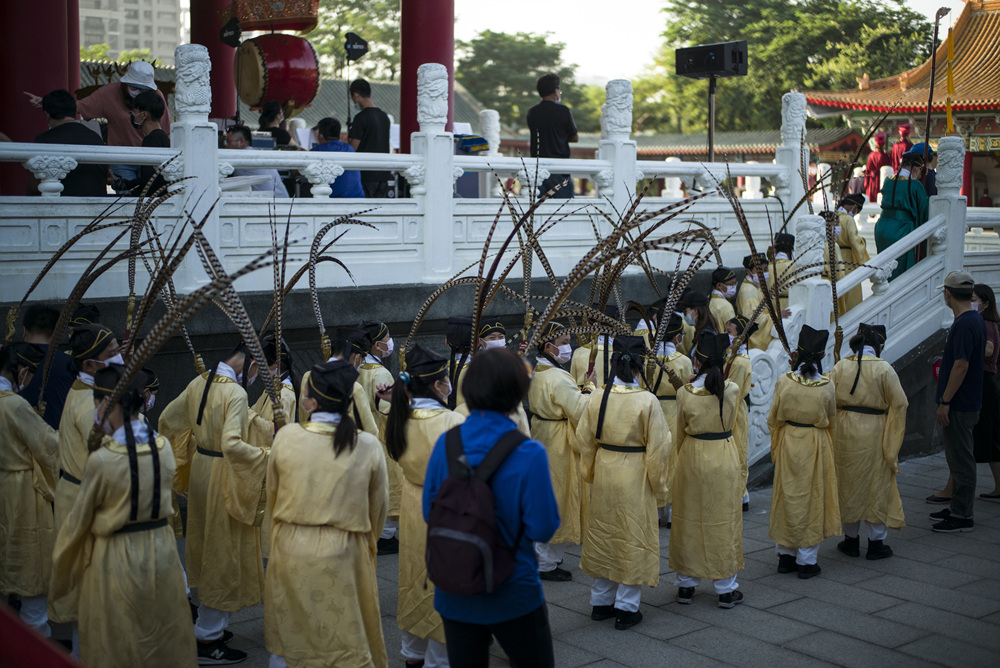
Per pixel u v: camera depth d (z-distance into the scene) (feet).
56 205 20.42
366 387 19.98
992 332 24.54
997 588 19.40
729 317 27.20
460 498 10.78
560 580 20.06
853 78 99.81
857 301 32.22
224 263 22.30
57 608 14.96
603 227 28.53
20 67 33.12
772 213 33.17
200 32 40.88
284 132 29.07
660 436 17.01
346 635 13.30
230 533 15.92
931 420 30.07
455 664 11.50
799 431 19.90
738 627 17.35
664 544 22.25
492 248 26.35
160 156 21.57
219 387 16.20
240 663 15.84
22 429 15.98
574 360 23.47
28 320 17.15
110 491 12.76
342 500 13.38
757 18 113.80
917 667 15.58
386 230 24.57
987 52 70.54
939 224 30.55
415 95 34.73
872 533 21.12
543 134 30.35
